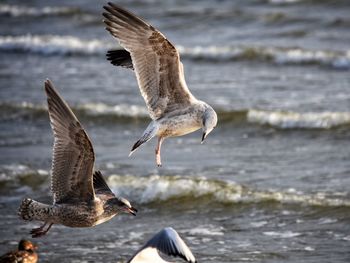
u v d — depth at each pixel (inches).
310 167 700.7
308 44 1173.1
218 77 1021.8
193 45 1210.6
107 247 550.9
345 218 589.3
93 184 394.0
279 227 582.6
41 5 1555.1
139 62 409.1
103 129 849.5
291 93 935.7
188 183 655.1
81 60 1166.3
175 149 762.8
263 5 1397.6
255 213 610.9
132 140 805.2
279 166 705.6
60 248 550.6
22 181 682.8
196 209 626.5
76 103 917.8
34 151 762.8
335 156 729.0
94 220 376.2
